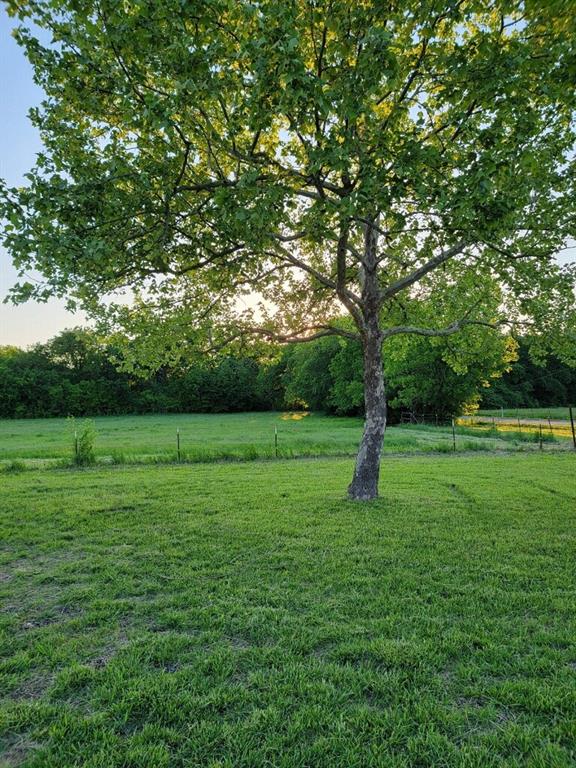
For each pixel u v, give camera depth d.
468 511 8.77
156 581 5.37
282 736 2.79
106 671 3.49
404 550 6.41
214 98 5.14
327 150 4.67
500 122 5.51
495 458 18.23
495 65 5.07
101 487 11.76
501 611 4.50
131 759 2.62
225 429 41.94
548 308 11.04
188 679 3.39
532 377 71.88
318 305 12.66
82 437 17.02
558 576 5.41
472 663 3.58
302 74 4.08
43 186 5.46
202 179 7.06
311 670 3.47
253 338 11.29
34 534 7.44
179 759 2.65
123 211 6.07
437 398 42.38
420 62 5.51
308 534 7.23
